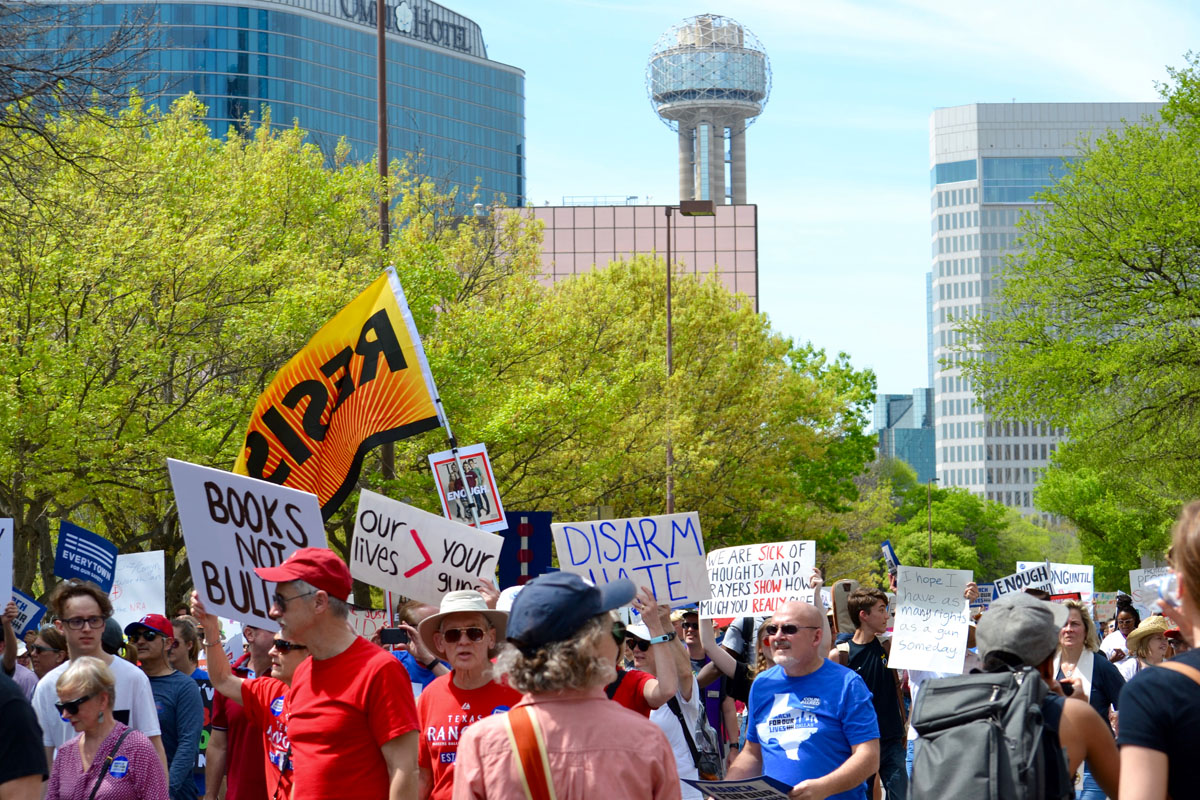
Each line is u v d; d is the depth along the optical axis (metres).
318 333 10.20
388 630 9.30
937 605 11.73
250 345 19.92
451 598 5.95
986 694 4.48
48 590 21.56
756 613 10.24
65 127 19.98
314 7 130.25
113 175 20.36
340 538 27.27
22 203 18.66
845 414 51.41
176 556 24.03
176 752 8.03
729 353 39.50
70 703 6.76
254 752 7.50
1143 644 10.48
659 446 32.72
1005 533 120.31
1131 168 31.55
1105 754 4.48
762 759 6.72
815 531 45.34
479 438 23.12
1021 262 33.75
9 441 17.44
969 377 33.84
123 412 19.05
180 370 21.03
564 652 3.91
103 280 18.48
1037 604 4.72
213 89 122.94
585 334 28.78
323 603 5.42
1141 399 32.12
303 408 10.19
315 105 128.88
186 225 21.47
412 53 140.25
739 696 9.63
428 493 22.30
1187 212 29.92
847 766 6.31
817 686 6.54
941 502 113.81
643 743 3.94
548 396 23.41
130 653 11.15
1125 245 30.62
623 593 4.09
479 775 3.93
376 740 5.33
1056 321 32.62
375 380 9.96
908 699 13.93
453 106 144.38
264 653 7.83
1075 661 8.91
